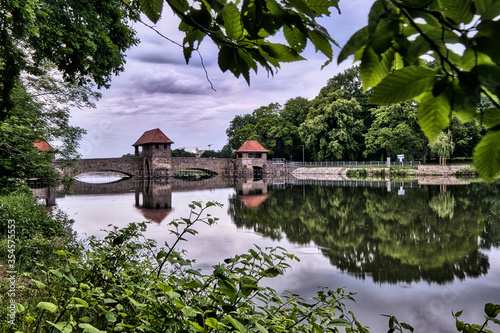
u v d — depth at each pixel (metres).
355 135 55.38
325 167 59.31
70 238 9.12
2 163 8.88
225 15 0.66
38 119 10.62
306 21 0.57
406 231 16.16
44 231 8.83
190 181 51.78
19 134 9.02
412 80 0.42
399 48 0.45
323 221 18.72
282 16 0.59
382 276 9.70
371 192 31.45
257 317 1.27
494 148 0.42
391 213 21.00
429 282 9.23
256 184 45.38
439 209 21.84
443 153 40.88
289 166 63.81
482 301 8.02
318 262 10.95
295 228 16.72
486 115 0.41
